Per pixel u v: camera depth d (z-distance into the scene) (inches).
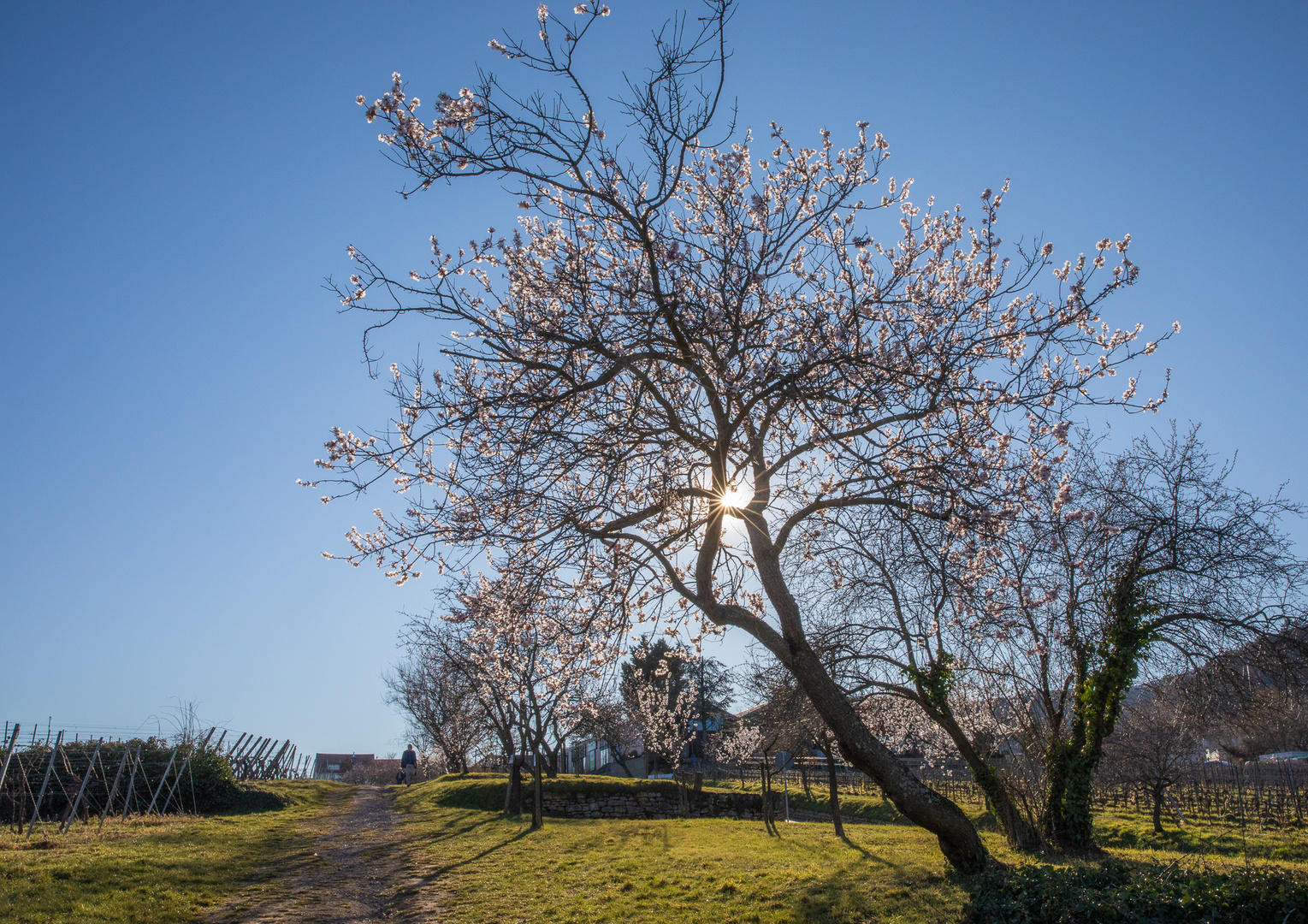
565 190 383.6
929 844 668.1
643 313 369.4
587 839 766.5
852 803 1225.4
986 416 403.9
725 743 1612.9
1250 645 590.2
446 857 687.7
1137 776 943.7
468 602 499.2
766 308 402.6
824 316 390.9
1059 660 664.4
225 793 1056.8
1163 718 841.5
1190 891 307.3
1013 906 347.9
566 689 568.1
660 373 418.6
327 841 787.4
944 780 1262.3
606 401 412.8
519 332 385.1
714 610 433.7
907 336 405.7
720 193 438.3
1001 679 647.1
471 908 502.3
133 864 569.9
